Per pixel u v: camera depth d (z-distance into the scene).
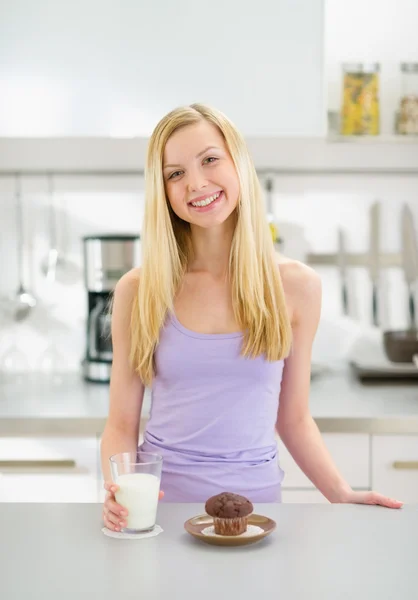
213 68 2.25
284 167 2.63
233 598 0.83
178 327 1.40
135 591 0.85
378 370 2.46
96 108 2.26
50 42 2.25
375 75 2.32
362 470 2.02
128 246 2.43
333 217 2.67
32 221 2.66
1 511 1.14
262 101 2.25
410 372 2.45
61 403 2.20
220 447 1.38
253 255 1.39
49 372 2.66
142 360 1.43
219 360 1.37
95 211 2.66
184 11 2.25
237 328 1.40
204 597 0.83
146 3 2.25
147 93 2.26
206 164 1.33
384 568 0.91
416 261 2.65
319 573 0.90
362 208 2.67
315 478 1.48
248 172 1.39
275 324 1.39
